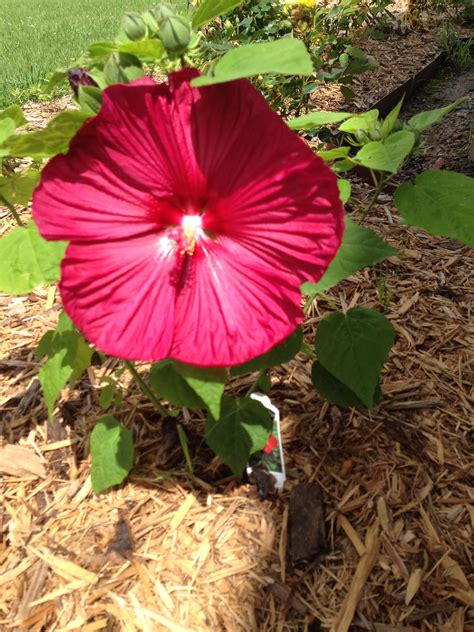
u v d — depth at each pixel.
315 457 0.66
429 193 0.51
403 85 1.75
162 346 0.41
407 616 0.54
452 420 0.70
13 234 0.48
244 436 0.57
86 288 0.40
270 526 0.60
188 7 1.14
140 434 0.69
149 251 0.41
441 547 0.58
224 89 0.36
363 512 0.61
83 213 0.39
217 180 0.39
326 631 0.53
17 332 0.87
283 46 0.33
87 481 0.65
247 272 0.41
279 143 0.37
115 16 3.39
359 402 0.58
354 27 1.75
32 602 0.55
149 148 0.38
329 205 0.38
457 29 2.39
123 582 0.56
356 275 0.96
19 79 1.95
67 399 0.74
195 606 0.54
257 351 0.40
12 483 0.66
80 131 0.36
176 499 0.63
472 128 1.50
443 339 0.82
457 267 0.98
